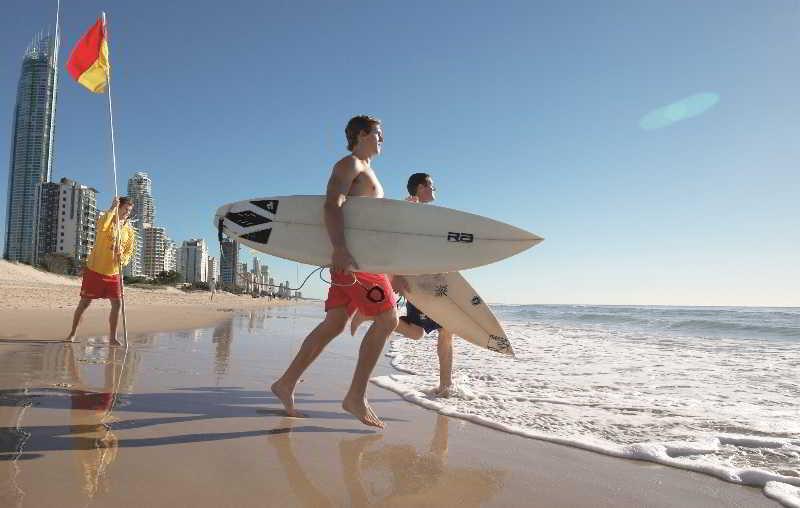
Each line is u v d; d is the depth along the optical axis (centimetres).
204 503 175
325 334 304
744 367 594
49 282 4366
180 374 429
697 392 431
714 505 198
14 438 235
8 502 166
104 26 638
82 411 289
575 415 337
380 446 256
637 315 2362
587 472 231
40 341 592
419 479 213
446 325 391
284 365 513
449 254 304
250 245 321
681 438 287
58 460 209
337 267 288
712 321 1664
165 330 853
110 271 595
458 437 280
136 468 205
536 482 217
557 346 845
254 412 311
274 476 206
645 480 223
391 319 296
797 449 267
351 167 300
